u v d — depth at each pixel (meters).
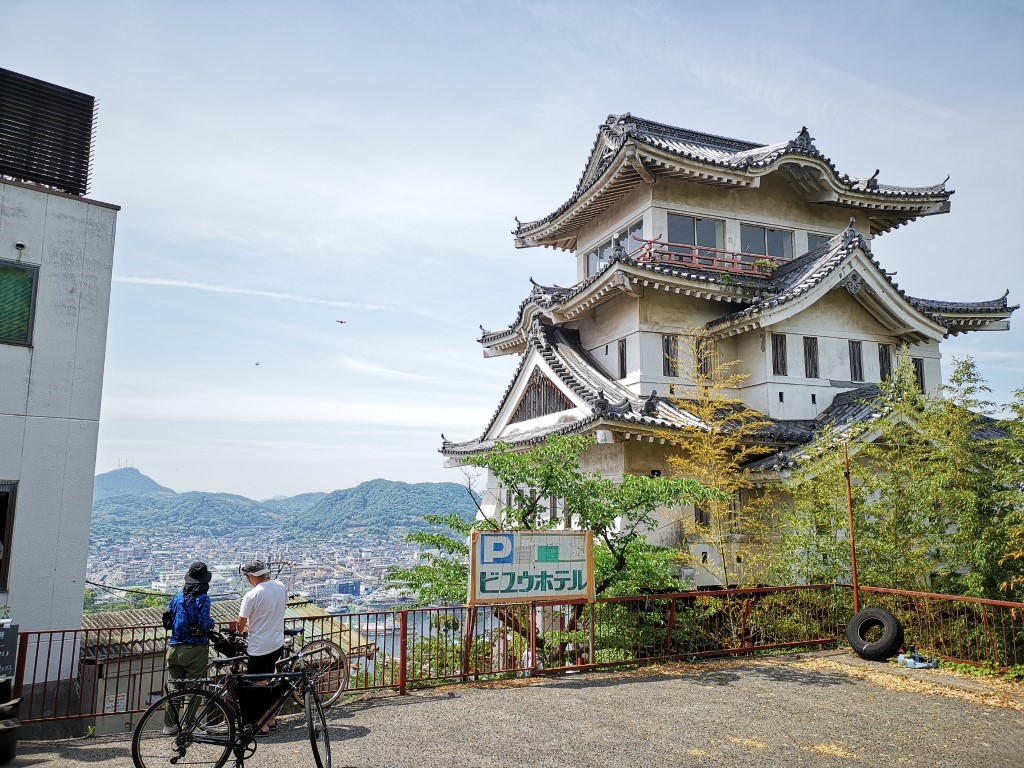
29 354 11.50
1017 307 23.84
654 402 18.27
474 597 10.23
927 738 7.56
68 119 12.54
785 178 23.95
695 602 12.74
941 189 25.03
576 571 10.83
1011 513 12.09
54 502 11.45
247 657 6.78
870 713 8.46
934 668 10.76
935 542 13.26
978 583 12.02
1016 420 11.94
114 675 14.07
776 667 10.98
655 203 22.25
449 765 6.71
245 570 7.09
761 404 20.39
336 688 9.52
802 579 14.91
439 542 12.95
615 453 18.78
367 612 9.97
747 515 18.56
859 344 21.86
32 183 11.94
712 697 9.20
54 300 11.82
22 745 8.12
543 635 12.59
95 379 12.04
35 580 11.16
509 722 8.10
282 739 7.57
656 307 21.09
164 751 7.50
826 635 12.95
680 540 17.92
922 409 14.20
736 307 21.88
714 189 23.17
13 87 12.06
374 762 6.79
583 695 9.34
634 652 11.66
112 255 12.48
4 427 11.19
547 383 22.53
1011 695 9.26
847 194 23.84
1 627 8.67
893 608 12.56
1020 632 11.30
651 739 7.48
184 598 7.93
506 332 27.94
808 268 21.28
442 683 10.14
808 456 16.06
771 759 6.92
